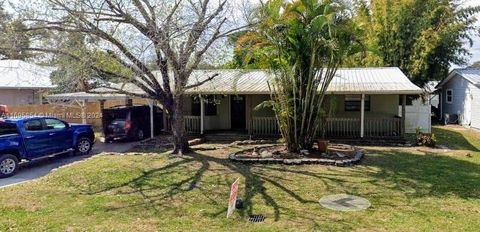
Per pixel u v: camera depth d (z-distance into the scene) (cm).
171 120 1430
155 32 1195
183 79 1322
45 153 1342
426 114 2120
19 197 895
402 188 959
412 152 1483
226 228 695
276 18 1273
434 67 2889
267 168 1180
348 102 1975
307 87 1335
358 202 846
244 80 1966
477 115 2245
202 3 1248
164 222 728
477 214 766
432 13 2769
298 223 718
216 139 1886
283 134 1405
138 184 1005
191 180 1039
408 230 679
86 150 1559
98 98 1966
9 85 2216
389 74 2045
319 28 1234
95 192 938
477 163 1265
